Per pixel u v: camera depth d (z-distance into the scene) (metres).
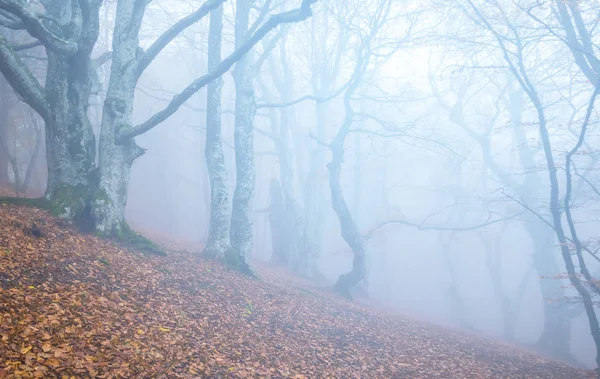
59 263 9.06
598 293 16.31
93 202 12.93
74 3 13.45
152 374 6.03
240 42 20.25
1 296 6.44
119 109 13.64
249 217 19.34
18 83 12.40
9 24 12.68
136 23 13.84
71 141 13.15
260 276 18.98
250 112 19.88
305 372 8.26
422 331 17.05
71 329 6.39
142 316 8.15
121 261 11.29
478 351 14.44
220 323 9.76
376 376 9.18
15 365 5.02
